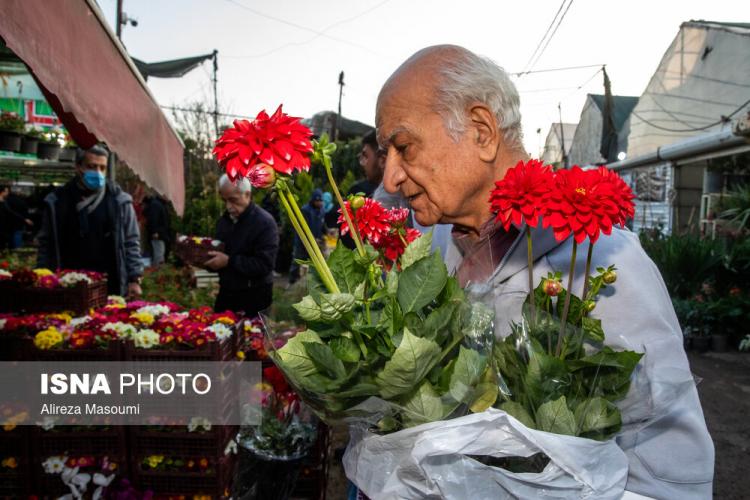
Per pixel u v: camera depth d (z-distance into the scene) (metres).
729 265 6.99
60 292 3.46
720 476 3.39
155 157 3.07
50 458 2.30
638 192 14.29
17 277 3.44
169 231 12.79
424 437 0.83
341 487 2.97
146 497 2.28
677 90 12.48
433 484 0.83
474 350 0.87
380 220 1.02
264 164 0.79
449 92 1.00
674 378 0.87
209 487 2.31
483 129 1.02
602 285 0.89
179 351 2.29
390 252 1.11
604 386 0.86
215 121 18.83
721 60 10.86
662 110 13.25
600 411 0.84
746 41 10.10
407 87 1.02
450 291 0.90
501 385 0.89
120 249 4.20
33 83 6.65
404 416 0.87
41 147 7.43
